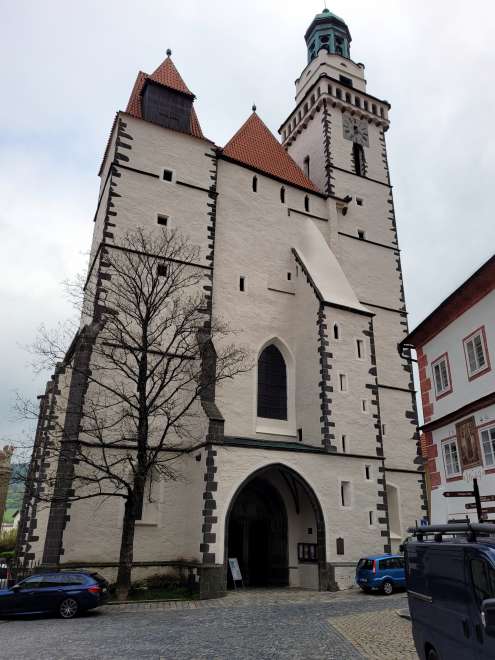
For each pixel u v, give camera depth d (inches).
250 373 1239.5
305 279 1342.3
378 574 929.5
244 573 1098.1
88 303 1140.5
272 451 1018.7
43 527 937.5
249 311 1299.2
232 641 505.4
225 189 1390.3
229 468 958.4
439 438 866.8
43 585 693.9
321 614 682.8
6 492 1952.5
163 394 970.1
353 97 1866.4
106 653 455.8
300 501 1119.0
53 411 1028.5
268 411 1249.4
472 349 796.6
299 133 1916.8
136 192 1223.5
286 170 1617.9
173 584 933.2
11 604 673.6
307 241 1454.2
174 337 979.3
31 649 474.3
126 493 955.3
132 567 922.7
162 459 995.9
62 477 848.3
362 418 1184.8
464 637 294.5
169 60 1493.6
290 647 477.1
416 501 1353.3
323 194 1601.9
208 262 1243.8
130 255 1127.0
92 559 897.5
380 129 1878.7
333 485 1074.7
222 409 1174.3
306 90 1994.3
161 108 1370.6
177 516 990.4
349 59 1962.4
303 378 1259.8
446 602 321.1
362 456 1138.0
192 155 1333.7
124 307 998.4
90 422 949.8
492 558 265.9
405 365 1512.1
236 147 1545.3
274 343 1320.1
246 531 1133.7
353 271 1560.0
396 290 1615.4
